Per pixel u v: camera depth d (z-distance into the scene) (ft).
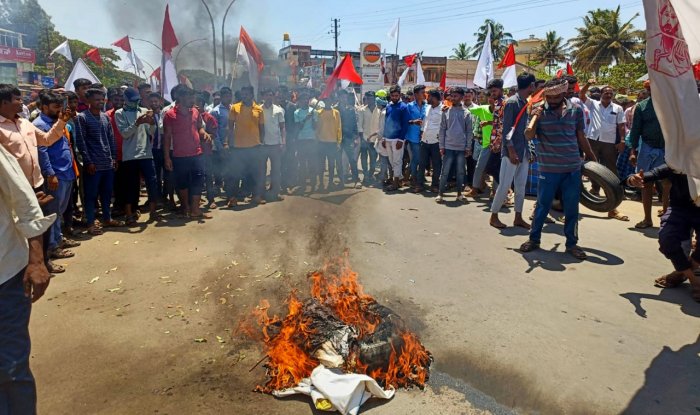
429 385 9.98
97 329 12.25
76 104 19.39
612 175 21.16
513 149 20.39
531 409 9.25
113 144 21.40
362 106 34.42
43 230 7.92
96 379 10.12
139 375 10.27
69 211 20.31
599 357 11.02
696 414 9.06
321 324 11.12
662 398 9.55
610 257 17.78
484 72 39.81
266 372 10.38
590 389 9.84
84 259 17.51
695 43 10.54
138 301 13.92
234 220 23.31
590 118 28.43
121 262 17.20
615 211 23.38
